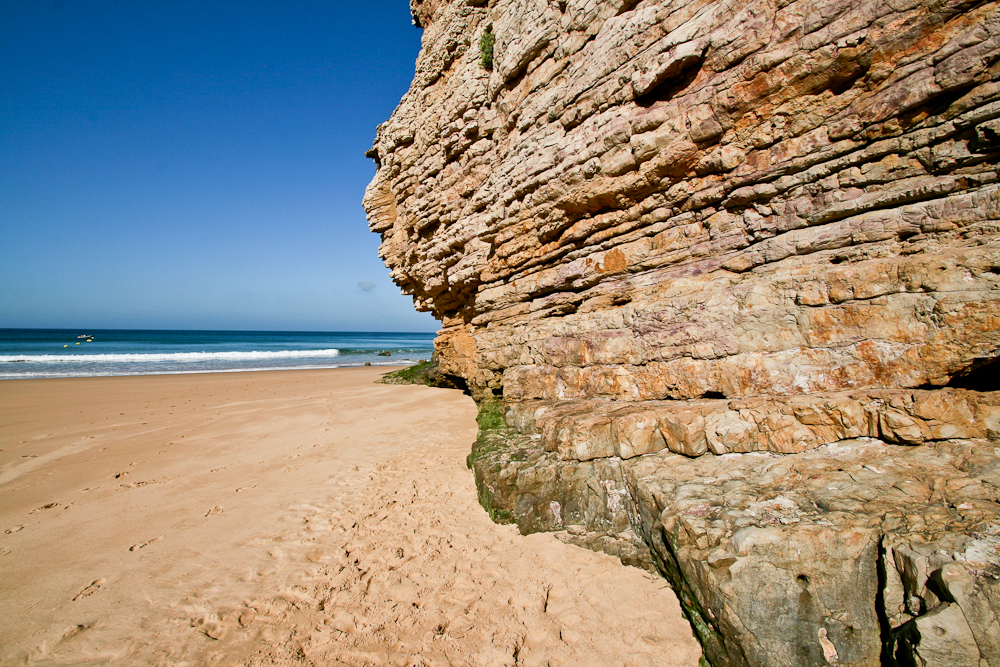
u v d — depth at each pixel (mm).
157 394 22562
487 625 5062
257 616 5344
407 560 6355
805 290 5562
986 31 4578
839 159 5723
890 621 3541
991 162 4898
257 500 8609
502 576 5867
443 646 4801
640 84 6789
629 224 7973
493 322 12062
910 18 4926
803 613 3875
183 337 125125
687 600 4645
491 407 13062
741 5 5875
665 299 7027
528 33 8820
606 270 8398
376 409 16641
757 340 5910
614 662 4473
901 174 5402
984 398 4438
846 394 5117
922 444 4562
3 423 15734
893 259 5160
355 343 115312
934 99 5047
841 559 3859
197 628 5180
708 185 6836
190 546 6980
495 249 11188
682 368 6590
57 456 11758
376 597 5613
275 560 6504
